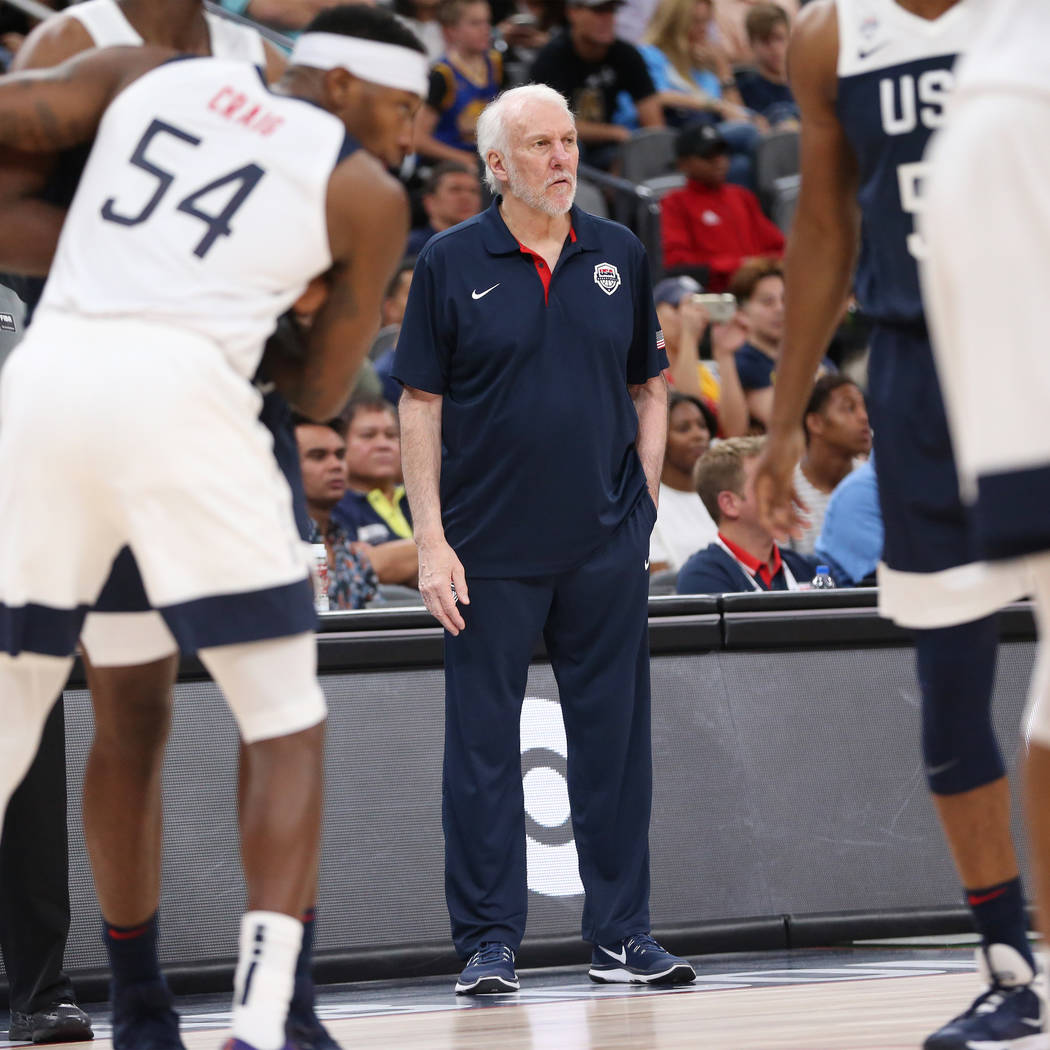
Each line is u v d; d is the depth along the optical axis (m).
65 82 7.29
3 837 10.66
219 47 8.91
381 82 7.66
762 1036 8.23
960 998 9.52
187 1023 10.81
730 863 13.84
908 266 7.75
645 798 12.69
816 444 20.47
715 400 23.97
